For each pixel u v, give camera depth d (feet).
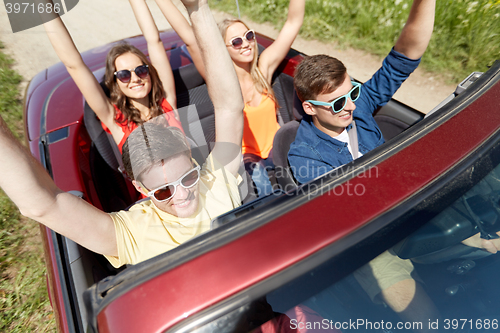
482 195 3.15
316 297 2.47
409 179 2.91
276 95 8.17
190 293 2.27
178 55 7.64
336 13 15.21
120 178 6.61
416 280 2.85
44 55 7.75
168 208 3.97
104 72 7.01
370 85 6.28
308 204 2.66
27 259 7.57
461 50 12.63
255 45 7.07
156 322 2.18
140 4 6.85
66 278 4.05
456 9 12.85
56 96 6.67
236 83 4.29
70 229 3.36
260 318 2.33
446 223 2.90
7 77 9.66
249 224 2.56
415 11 5.18
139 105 6.68
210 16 3.94
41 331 6.49
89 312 2.35
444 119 3.41
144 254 3.85
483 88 3.82
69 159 5.43
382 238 2.66
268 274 2.35
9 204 8.45
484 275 3.04
